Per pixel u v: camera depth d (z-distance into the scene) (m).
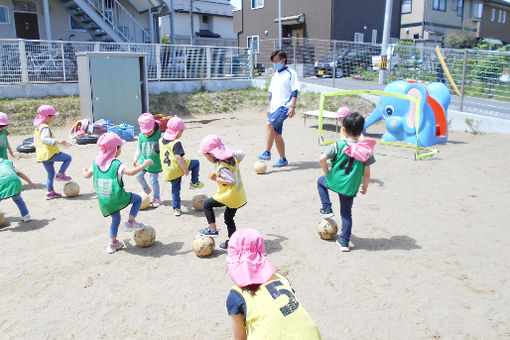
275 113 8.97
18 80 15.31
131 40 22.72
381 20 32.66
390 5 18.61
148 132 6.23
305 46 25.31
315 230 5.84
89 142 11.91
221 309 4.02
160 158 6.24
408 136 11.79
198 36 43.97
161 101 17.56
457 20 39.53
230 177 4.79
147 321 3.84
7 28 20.31
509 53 14.15
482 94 16.17
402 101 11.73
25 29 20.80
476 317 3.81
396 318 3.81
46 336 3.66
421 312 3.89
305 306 4.00
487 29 43.22
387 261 4.89
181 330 3.70
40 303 4.17
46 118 7.34
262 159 9.71
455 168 9.12
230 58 20.72
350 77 22.92
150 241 5.35
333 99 17.56
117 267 4.87
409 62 18.77
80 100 13.88
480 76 16.02
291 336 2.27
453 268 4.71
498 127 13.30
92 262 4.99
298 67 24.38
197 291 4.33
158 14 24.08
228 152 4.86
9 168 6.13
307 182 8.12
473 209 6.57
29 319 3.91
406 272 4.63
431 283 4.40
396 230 5.81
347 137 5.02
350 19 30.64
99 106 13.45
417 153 10.55
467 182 8.06
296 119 16.48
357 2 30.78
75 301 4.19
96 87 13.29
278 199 7.16
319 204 6.90
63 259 5.07
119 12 22.67
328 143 11.73
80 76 13.55
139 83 14.17
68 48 16.50
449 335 3.56
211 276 4.64
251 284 2.45
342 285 4.37
